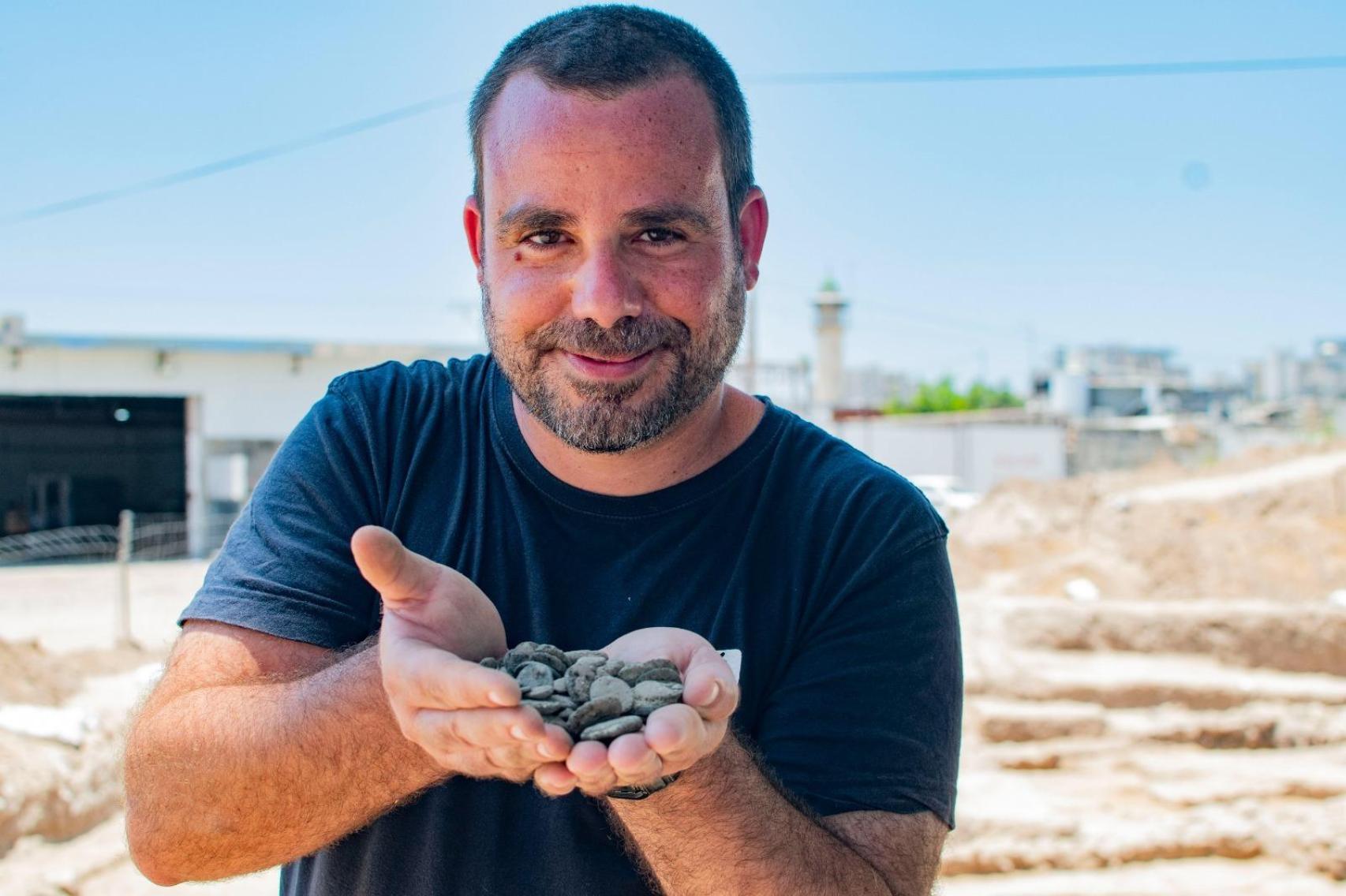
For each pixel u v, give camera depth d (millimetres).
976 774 7383
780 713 1690
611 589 1745
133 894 5133
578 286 1612
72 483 30391
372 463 1835
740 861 1437
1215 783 7078
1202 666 9469
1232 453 33281
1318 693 8594
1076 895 5758
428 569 1393
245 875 1617
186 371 23797
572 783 1219
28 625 12680
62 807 5621
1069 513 14484
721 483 1787
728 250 1720
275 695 1523
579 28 1684
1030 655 9773
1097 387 47250
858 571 1747
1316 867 6000
